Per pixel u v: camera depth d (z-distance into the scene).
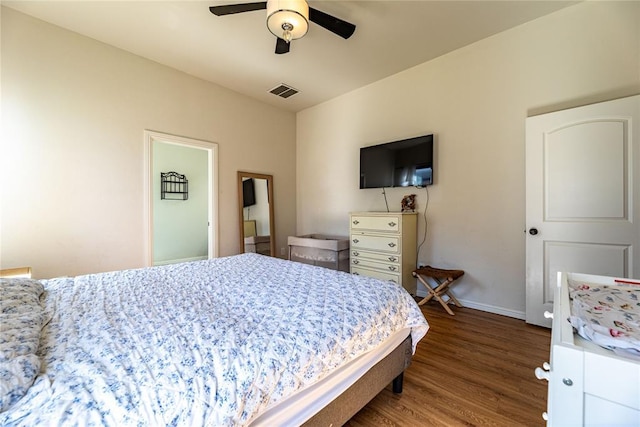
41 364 0.75
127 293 1.46
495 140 2.70
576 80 2.28
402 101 3.38
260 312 1.20
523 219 2.55
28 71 2.37
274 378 0.82
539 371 0.64
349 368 1.13
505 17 2.42
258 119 4.21
